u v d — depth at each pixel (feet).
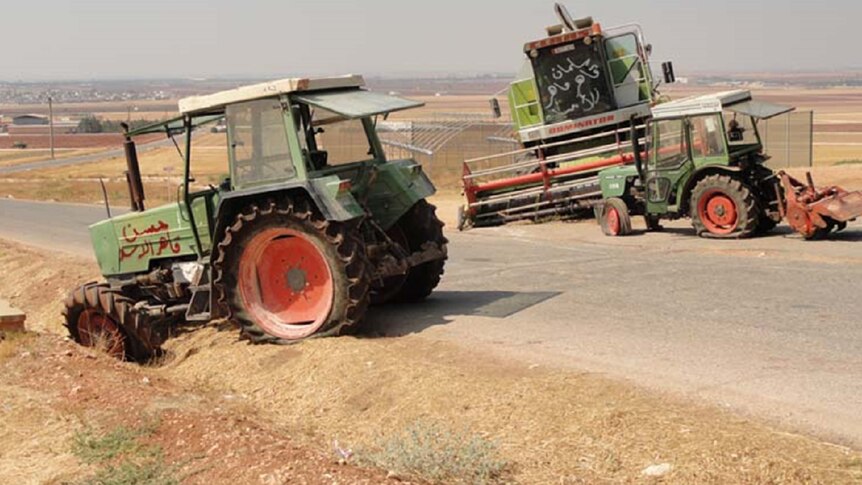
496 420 27.40
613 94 82.89
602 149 80.12
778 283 45.29
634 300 42.83
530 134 84.23
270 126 38.63
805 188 61.62
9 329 42.19
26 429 29.17
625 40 83.10
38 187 204.13
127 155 44.06
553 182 80.79
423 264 44.68
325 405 31.99
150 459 26.00
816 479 21.65
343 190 37.52
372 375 32.76
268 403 33.55
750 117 63.21
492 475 23.75
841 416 25.71
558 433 25.85
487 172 82.33
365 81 42.39
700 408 26.73
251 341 39.45
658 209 66.18
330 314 38.11
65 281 66.49
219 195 40.09
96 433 28.25
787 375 29.71
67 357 37.63
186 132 41.78
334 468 23.71
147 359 42.32
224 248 39.37
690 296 43.06
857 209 57.98
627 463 23.61
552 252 62.13
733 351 32.96
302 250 38.60
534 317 40.55
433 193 43.96
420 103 39.73
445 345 36.27
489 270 55.11
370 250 39.60
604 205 69.62
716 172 63.31
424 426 27.27
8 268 76.28
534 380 30.14
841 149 196.44
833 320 37.04
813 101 652.89
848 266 49.34
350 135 41.52
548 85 83.66
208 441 26.50
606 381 29.66
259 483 23.29
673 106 64.69
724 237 62.59
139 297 44.57
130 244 44.29
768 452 23.11
